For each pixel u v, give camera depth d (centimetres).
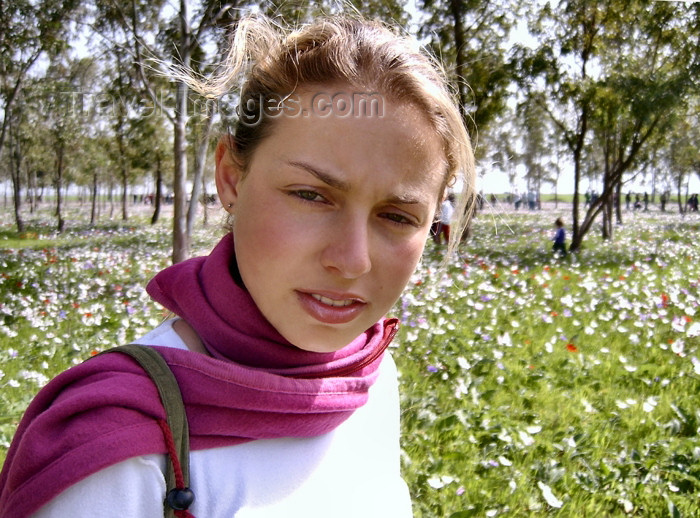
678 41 1755
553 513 372
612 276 1251
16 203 2708
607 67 1827
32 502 73
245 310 94
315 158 84
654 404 538
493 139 1905
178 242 1034
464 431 462
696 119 2309
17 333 720
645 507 390
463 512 343
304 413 94
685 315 904
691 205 4806
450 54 1853
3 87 2056
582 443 462
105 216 4116
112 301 905
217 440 87
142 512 77
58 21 1466
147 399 80
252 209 89
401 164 88
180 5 951
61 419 77
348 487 105
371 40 94
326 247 86
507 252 1734
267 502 90
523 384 592
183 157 1020
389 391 132
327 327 89
